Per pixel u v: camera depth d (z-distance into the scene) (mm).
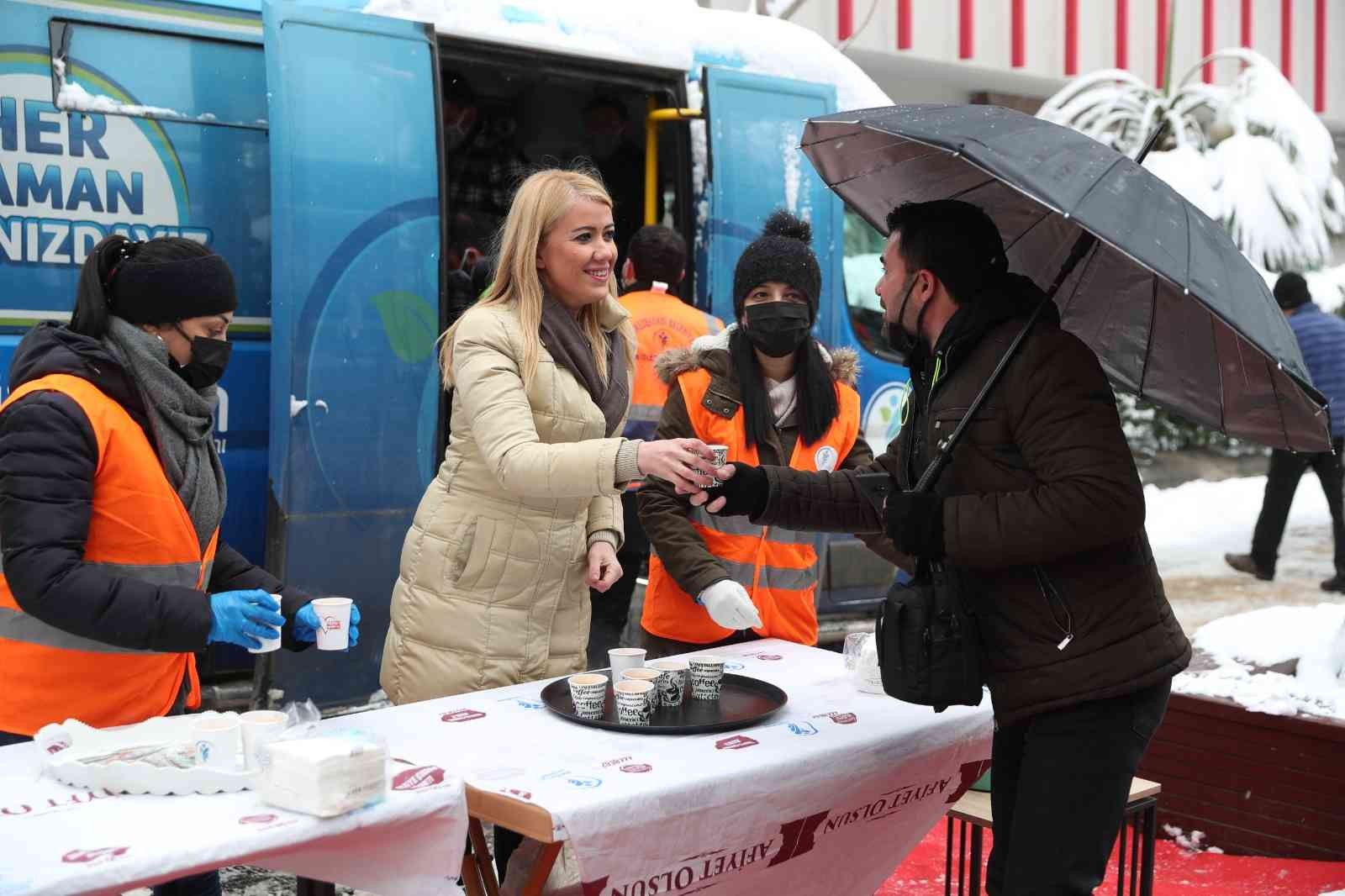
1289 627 4977
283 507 4453
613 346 3211
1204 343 2580
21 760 2271
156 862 1825
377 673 4688
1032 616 2396
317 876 2072
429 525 3057
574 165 4320
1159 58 14891
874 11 12148
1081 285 2848
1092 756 2369
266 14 4465
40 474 2340
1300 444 2568
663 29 5621
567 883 2527
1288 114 13555
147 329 2553
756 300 3287
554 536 3057
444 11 4949
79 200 4277
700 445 2666
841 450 3482
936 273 2486
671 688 2758
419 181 4754
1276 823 4148
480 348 2922
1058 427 2324
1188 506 11969
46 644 2443
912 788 2730
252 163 4621
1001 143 2268
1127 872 4078
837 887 2711
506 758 2389
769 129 5820
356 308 4605
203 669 4543
